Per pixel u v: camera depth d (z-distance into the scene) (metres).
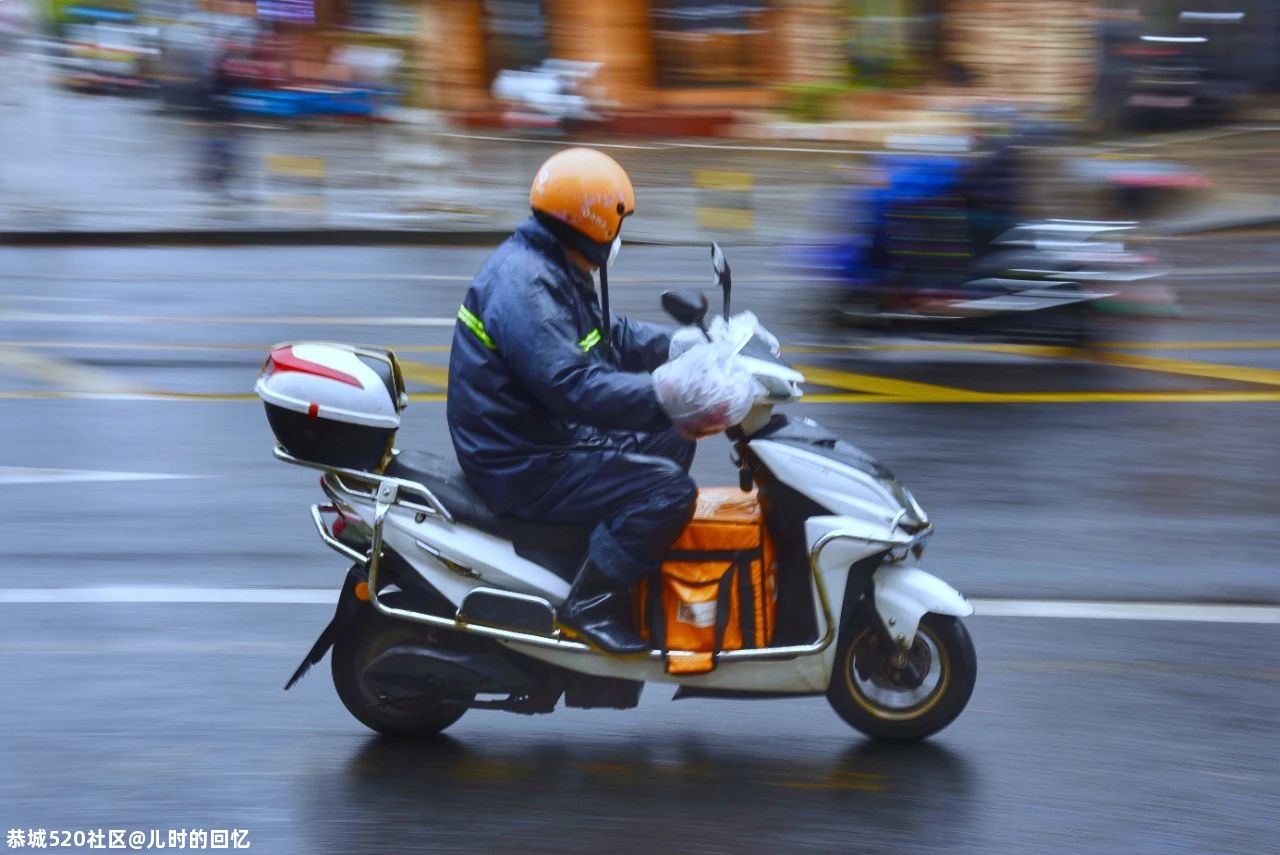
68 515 12.09
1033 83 48.22
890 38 49.88
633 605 7.52
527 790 7.38
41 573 10.69
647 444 7.80
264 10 59.50
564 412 7.07
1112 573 10.80
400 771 7.58
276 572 10.71
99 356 18.64
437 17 52.47
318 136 48.44
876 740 7.93
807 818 7.11
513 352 7.08
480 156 43.94
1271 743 7.97
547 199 7.18
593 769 7.61
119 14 65.88
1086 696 8.56
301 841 6.89
